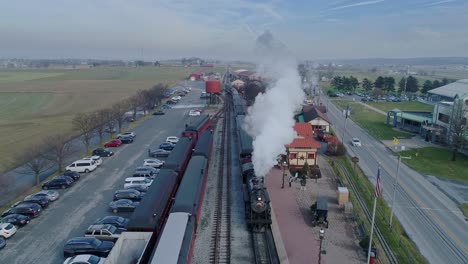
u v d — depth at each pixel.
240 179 39.00
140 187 35.31
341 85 129.25
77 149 50.81
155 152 48.22
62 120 72.69
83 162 42.00
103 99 103.56
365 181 40.12
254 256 24.11
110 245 24.80
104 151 48.22
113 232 26.48
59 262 24.00
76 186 37.69
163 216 24.56
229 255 24.09
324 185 38.09
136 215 22.83
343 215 30.80
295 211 31.44
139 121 73.31
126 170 42.84
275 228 28.08
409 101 109.56
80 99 103.94
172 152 37.44
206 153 38.22
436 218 31.38
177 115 80.12
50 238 27.06
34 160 38.22
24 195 35.09
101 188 37.12
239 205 32.41
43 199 32.47
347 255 24.33
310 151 43.53
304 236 26.91
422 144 57.69
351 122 75.81
